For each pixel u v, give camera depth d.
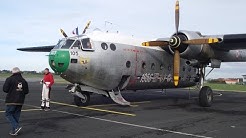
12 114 7.88
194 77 18.48
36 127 8.88
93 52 12.95
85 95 13.91
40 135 7.82
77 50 12.57
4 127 8.73
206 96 15.05
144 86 15.84
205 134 8.30
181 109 13.86
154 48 16.02
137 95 21.67
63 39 13.23
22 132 8.16
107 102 15.84
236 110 13.89
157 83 16.41
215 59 16.17
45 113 11.72
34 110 12.57
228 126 9.59
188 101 17.77
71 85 13.60
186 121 10.43
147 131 8.57
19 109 7.97
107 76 13.51
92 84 13.47
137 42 15.34
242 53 17.73
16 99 7.78
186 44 14.45
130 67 14.46
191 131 8.67
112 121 10.09
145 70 15.31
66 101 16.22
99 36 13.65
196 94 23.91
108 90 14.25
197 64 15.80
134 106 14.57
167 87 17.61
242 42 14.60
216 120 10.78
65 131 8.38
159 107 14.44
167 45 15.11
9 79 7.81
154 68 15.86
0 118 10.26
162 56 16.36
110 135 7.95
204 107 14.99
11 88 7.82
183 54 14.59
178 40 14.19
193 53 14.68
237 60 17.69
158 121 10.30
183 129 8.95
